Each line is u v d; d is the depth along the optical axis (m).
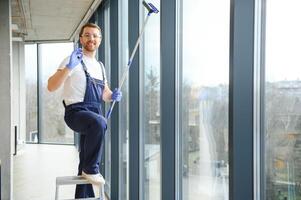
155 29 3.87
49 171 8.16
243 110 2.11
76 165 8.89
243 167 2.12
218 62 2.63
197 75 3.00
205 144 2.89
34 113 13.37
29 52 13.15
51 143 13.36
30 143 13.38
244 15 2.09
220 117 2.62
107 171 6.28
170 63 3.31
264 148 2.10
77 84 2.92
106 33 6.60
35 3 7.14
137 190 4.39
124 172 5.37
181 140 3.35
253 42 2.09
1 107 5.72
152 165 4.08
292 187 1.89
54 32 10.73
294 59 1.87
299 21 1.83
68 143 13.25
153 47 3.96
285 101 1.93
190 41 3.13
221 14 2.58
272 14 2.02
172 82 3.32
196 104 3.04
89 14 8.04
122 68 5.41
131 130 4.41
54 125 13.34
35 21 8.99
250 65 2.09
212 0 2.71
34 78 13.27
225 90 2.53
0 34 5.75
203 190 2.94
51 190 6.48
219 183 2.66
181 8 3.30
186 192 3.28
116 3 5.46
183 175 3.32
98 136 2.88
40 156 10.35
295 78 1.86
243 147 2.12
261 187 2.11
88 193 3.26
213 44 2.71
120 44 5.45
